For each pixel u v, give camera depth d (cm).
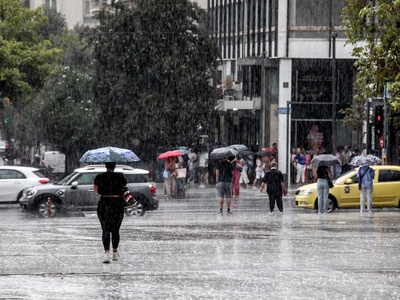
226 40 14238
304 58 11112
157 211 6450
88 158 5566
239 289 2659
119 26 10750
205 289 2656
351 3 5159
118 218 3241
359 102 10481
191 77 10675
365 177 6056
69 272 2992
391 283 2783
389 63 5072
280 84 11175
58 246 3825
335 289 2664
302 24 11106
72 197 5956
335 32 10638
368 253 3581
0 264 3194
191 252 3600
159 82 10750
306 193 6275
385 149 6412
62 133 12525
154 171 10906
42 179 6744
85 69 13750
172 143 10812
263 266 3169
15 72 10281
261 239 4169
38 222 5456
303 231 4625
